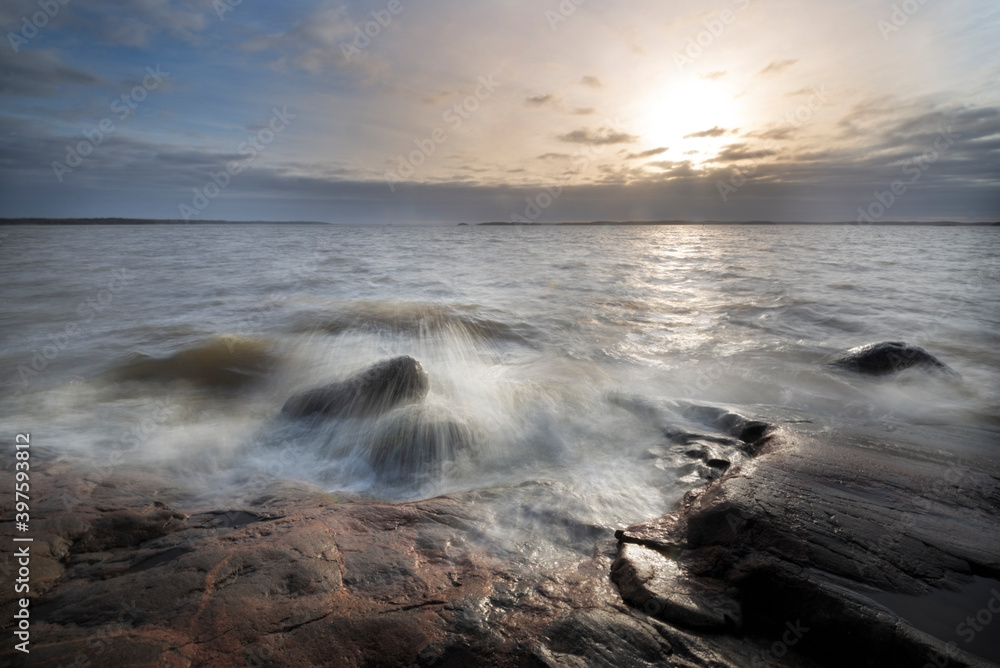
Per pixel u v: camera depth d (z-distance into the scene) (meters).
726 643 2.58
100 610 2.64
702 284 19.61
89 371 8.50
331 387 6.55
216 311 13.29
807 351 9.86
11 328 11.48
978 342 10.86
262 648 2.40
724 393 7.55
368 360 9.38
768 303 15.23
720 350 10.05
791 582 2.86
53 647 2.34
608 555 3.42
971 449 4.90
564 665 2.35
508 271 23.94
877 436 5.24
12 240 49.44
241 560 3.12
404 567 3.13
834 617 2.64
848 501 3.69
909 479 4.09
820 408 6.85
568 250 41.06
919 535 3.28
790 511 3.51
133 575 2.96
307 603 2.74
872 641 2.50
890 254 36.31
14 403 7.06
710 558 3.21
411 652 2.41
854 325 12.43
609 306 14.78
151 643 2.40
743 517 3.43
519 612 2.74
